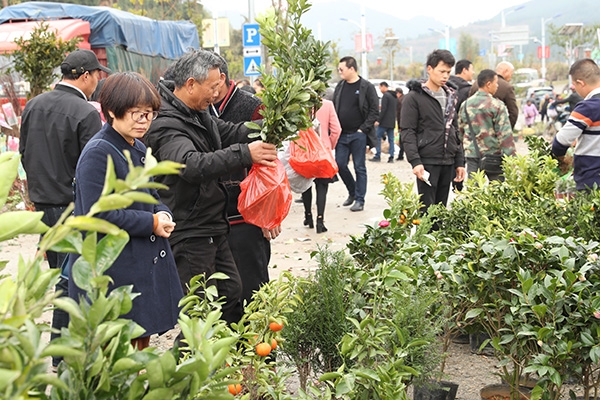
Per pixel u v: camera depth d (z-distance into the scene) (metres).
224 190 3.69
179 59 3.53
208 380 1.58
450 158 6.90
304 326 3.09
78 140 4.89
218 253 3.76
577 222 3.95
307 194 9.11
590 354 2.89
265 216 3.76
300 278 3.15
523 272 3.06
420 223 4.23
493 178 7.77
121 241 1.38
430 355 2.97
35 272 1.32
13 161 1.45
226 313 3.79
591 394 3.60
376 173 15.57
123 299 1.40
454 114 6.93
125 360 1.33
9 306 1.18
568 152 6.12
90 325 1.29
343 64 10.10
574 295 2.99
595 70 5.39
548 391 3.14
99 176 2.81
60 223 1.17
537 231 3.95
